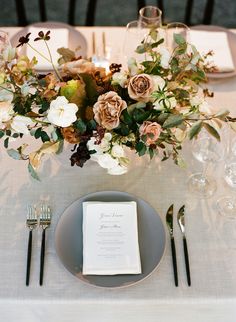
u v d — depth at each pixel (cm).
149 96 88
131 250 98
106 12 268
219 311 97
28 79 95
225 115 91
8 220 106
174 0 271
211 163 112
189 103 94
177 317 99
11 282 95
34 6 267
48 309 95
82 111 92
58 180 115
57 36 149
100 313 97
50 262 98
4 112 88
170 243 103
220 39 151
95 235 100
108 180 115
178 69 94
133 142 93
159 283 96
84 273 95
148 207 107
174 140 96
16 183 114
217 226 106
